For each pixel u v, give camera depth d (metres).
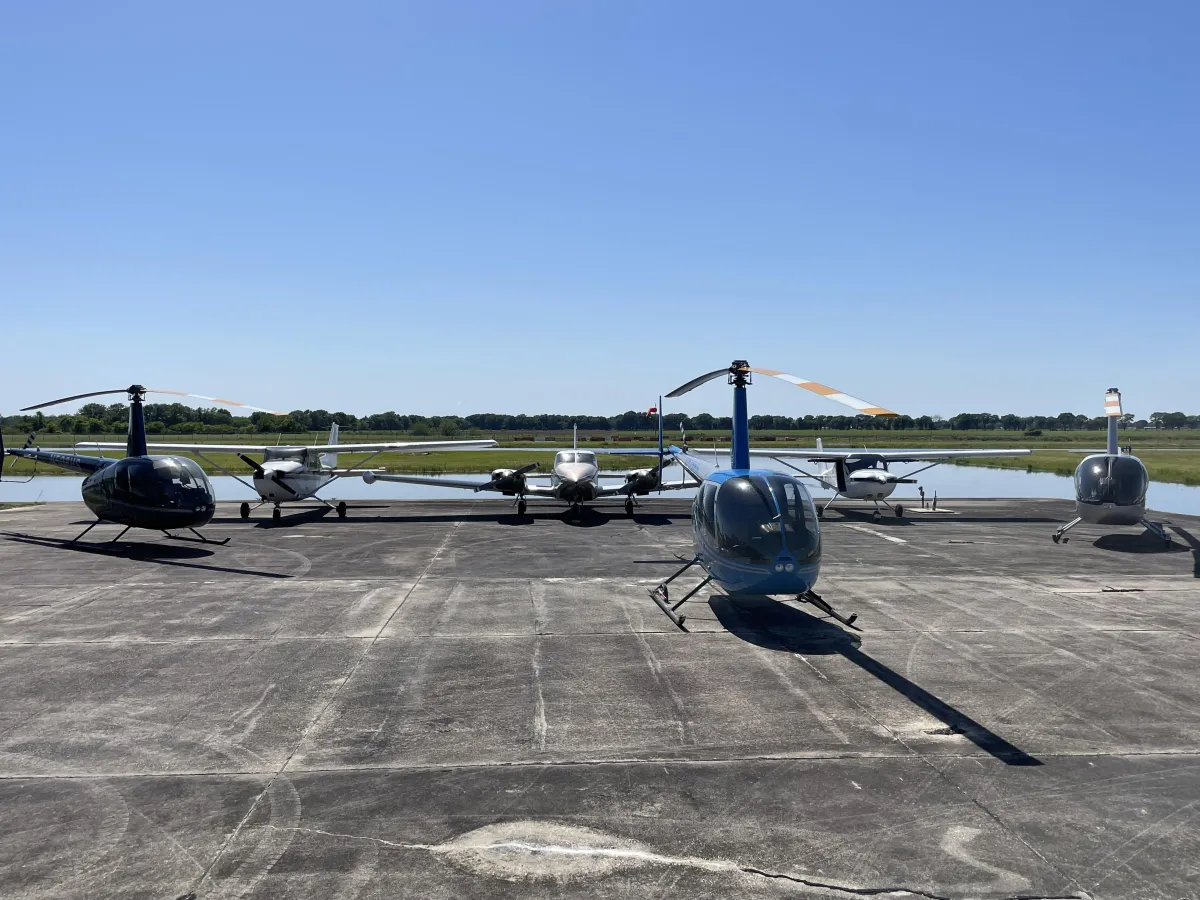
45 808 7.41
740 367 14.62
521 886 6.12
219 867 6.40
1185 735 9.12
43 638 13.17
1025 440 133.62
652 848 6.68
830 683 10.92
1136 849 6.67
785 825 7.06
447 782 7.92
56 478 59.81
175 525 22.16
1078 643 12.91
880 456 31.70
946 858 6.52
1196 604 15.74
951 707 10.01
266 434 112.69
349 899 5.95
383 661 11.91
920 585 17.52
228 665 11.72
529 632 13.54
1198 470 61.09
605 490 29.78
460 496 41.50
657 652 12.39
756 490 13.68
